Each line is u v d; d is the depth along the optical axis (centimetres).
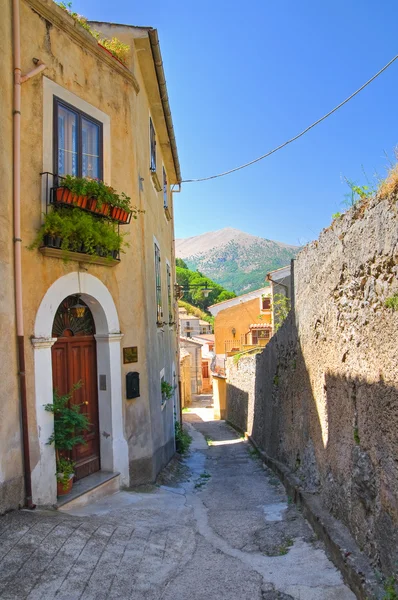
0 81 572
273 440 1124
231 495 821
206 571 483
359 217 515
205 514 696
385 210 437
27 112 622
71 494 648
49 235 626
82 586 419
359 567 430
